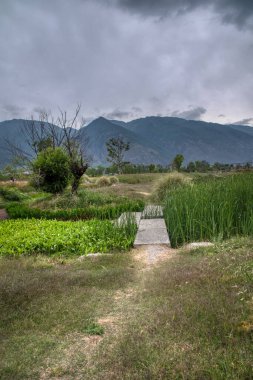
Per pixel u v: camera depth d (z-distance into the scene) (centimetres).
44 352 355
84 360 336
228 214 927
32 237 917
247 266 533
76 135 2169
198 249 756
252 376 283
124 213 1310
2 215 1619
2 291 524
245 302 417
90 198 1756
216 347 331
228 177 1552
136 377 291
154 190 1714
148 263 696
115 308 459
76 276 596
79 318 429
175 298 451
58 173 1997
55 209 1595
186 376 286
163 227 1043
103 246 855
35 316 438
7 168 3366
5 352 355
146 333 367
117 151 5609
